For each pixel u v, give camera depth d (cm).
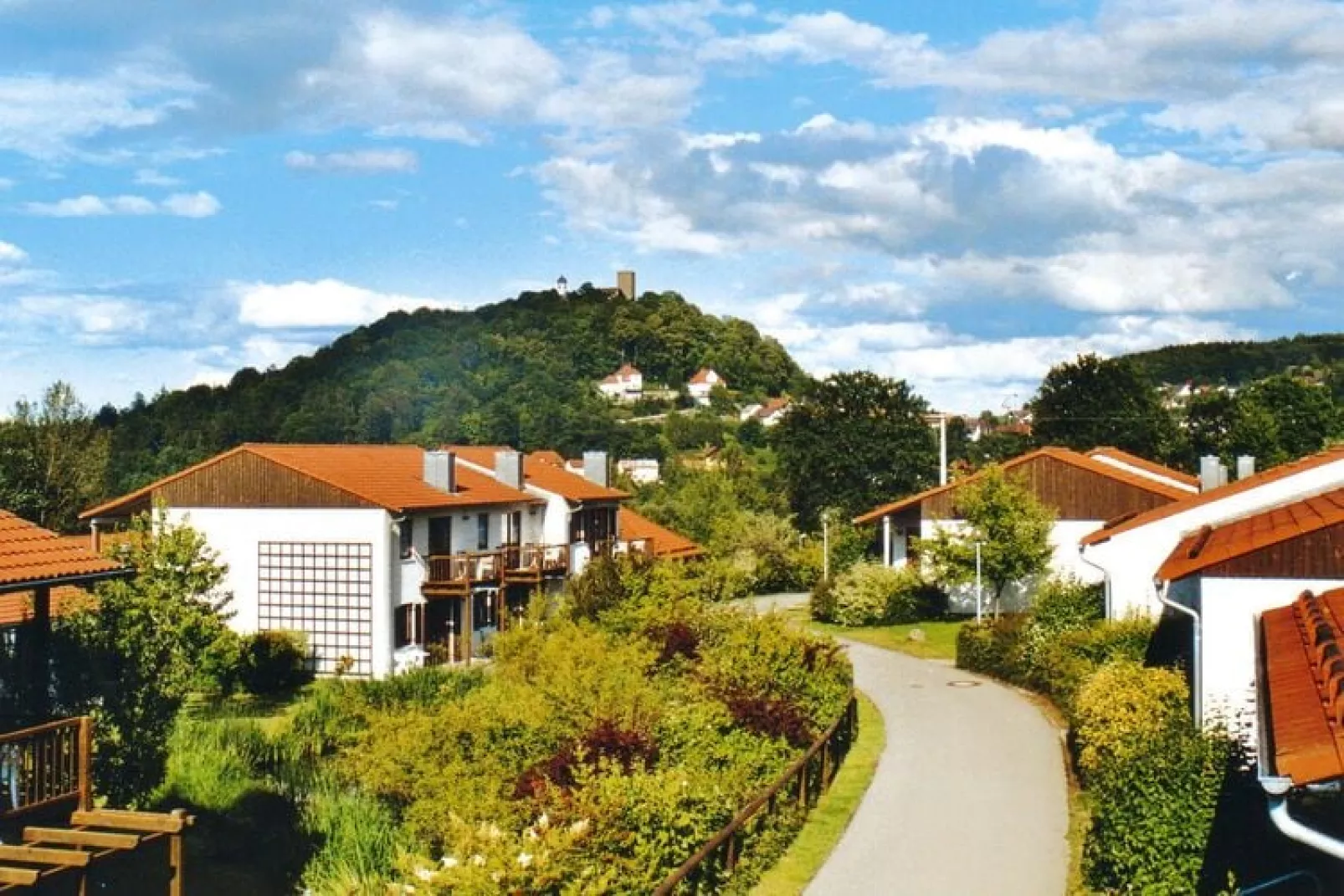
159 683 2312
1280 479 2794
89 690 2100
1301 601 1684
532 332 18338
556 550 4919
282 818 2047
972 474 5572
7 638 2538
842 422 7875
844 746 2445
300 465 4069
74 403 5997
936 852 1784
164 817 1527
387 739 2100
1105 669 2356
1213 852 1424
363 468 4381
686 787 1539
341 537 4003
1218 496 2889
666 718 2019
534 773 1762
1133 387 7800
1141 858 1453
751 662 2467
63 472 5816
